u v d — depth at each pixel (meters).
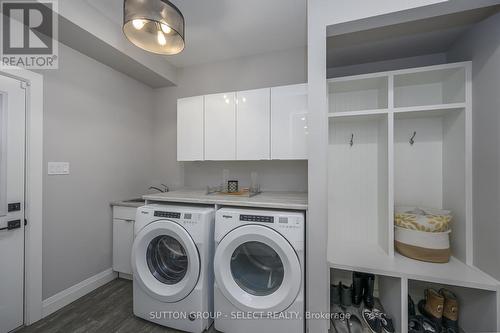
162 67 2.44
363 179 1.90
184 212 1.54
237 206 1.71
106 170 2.18
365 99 1.89
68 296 1.82
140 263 1.61
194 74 2.62
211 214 1.59
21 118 1.54
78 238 1.92
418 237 1.50
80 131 1.94
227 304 1.47
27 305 1.56
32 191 1.58
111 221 2.23
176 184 2.71
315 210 1.34
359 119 1.84
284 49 2.27
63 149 1.80
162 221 1.55
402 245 1.58
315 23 1.31
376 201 1.86
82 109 1.95
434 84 1.73
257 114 1.99
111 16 1.77
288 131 1.89
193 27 1.90
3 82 1.45
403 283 1.34
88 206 2.01
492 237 1.25
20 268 1.54
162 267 1.68
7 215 1.47
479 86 1.35
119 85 2.32
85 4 1.60
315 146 1.33
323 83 1.31
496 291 1.19
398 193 1.84
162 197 1.88
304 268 1.39
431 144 1.76
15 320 1.51
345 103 1.95
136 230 1.64
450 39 1.64
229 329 1.47
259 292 1.47
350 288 1.72
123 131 2.38
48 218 1.70
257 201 1.61
